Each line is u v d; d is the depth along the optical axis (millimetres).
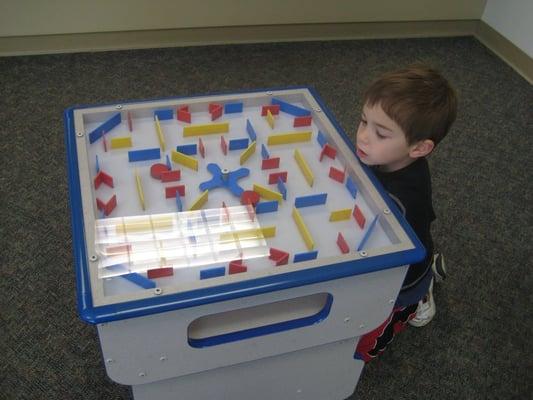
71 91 1881
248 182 891
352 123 1858
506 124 1950
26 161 1583
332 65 2172
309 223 833
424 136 894
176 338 753
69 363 1129
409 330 1263
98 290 671
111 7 1993
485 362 1213
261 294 745
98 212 806
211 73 2047
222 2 2090
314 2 2191
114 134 960
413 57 2295
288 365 952
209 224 798
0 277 1275
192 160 886
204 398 947
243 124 1015
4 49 2010
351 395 1135
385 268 754
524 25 2182
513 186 1683
